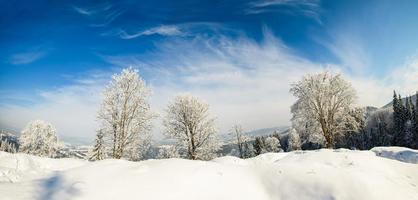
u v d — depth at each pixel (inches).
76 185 238.7
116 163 311.0
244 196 257.9
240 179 283.3
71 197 220.5
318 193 252.1
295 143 3006.9
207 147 1147.9
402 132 2834.6
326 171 279.7
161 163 306.2
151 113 981.8
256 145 3061.0
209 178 273.6
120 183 250.2
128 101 946.7
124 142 916.0
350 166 324.8
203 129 1159.6
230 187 266.4
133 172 275.3
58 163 363.9
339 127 1098.1
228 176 284.2
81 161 393.4
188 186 255.8
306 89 1119.6
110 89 942.4
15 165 313.9
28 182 245.6
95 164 306.2
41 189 230.2
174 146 1165.7
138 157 976.3
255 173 302.8
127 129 928.9
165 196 238.1
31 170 284.4
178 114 1173.7
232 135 2010.3
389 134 3085.6
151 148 1063.6
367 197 242.7
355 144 2930.6
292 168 293.9
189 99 1179.3
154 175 269.3
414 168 335.9
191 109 1168.2
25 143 1481.3
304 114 1140.5
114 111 925.8
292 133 3043.8
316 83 1109.7
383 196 246.5
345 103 1080.2
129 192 236.5
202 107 1188.5
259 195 264.2
